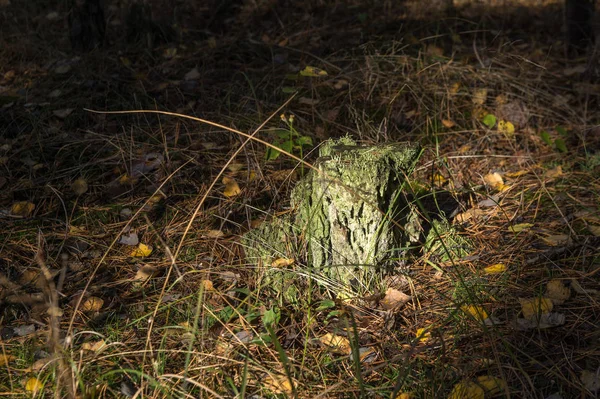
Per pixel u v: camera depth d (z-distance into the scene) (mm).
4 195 3812
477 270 3088
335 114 4508
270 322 2732
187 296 2988
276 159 4078
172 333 2771
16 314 2943
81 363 2543
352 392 2443
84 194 3836
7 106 4641
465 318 2756
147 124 4465
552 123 4613
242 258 3256
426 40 5633
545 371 2506
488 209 3633
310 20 6168
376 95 4766
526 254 3205
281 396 2445
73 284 3129
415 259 3199
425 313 2877
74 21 5438
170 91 4844
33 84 4977
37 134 4348
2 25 6199
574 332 2699
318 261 3047
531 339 2654
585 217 3457
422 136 4395
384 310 2883
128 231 3484
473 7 6355
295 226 3146
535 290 2939
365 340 2727
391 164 2949
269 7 6484
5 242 3414
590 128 4445
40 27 6059
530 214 3572
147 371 2561
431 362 2574
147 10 5613
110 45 5617
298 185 3240
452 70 4988
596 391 2373
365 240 2977
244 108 4617
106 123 4465
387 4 6363
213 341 2693
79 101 4652
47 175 4004
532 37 5684
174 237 3449
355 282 3008
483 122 4449
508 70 5113
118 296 3045
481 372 2523
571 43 5453
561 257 3180
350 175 2889
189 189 3863
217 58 5344
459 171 4059
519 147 4379
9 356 2652
